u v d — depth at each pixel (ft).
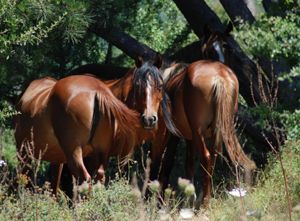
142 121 44.83
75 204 33.17
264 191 41.88
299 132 47.47
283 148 48.62
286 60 51.16
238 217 26.27
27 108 46.03
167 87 51.03
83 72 62.03
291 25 49.65
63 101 43.73
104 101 43.19
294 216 31.45
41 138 45.34
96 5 64.49
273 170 45.34
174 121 50.39
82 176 43.29
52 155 45.91
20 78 64.64
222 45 56.24
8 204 33.55
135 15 76.48
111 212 32.68
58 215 33.71
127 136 44.32
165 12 84.64
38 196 34.65
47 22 53.52
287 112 48.88
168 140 52.80
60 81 44.75
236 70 68.85
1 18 45.83
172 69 52.70
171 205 35.83
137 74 45.44
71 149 43.57
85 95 43.37
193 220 37.68
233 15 68.90
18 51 60.49
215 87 47.44
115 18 70.13
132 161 44.83
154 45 81.66
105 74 61.52
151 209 29.73
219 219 32.83
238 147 46.98
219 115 47.19
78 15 54.39
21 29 50.70
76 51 72.08
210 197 45.44
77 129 43.27
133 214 31.50
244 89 68.74
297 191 40.63
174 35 83.82
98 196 34.22
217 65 48.88
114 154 45.03
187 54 61.82
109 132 43.50
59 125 43.96
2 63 60.90
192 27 73.67
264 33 49.21
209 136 49.21
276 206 35.01
